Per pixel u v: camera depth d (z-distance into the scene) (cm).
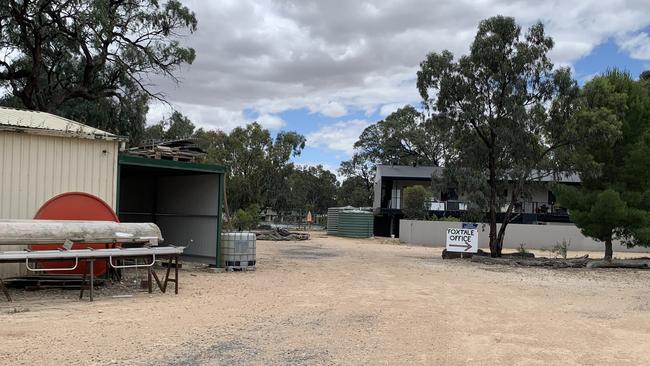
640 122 2319
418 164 6381
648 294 1486
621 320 1065
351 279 1593
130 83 3231
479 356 746
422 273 1841
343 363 689
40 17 2725
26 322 849
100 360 656
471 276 1808
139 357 677
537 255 3097
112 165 1414
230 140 4591
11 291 1148
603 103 2303
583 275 1970
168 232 1933
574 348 809
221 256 1714
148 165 1534
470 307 1159
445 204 4584
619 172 2327
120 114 3244
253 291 1279
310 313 1027
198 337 796
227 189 4350
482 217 2547
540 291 1482
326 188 9819
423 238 3853
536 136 2422
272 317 974
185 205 1873
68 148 1342
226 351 727
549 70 2358
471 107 2402
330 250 2884
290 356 715
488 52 2358
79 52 3019
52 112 2983
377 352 750
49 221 1128
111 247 1244
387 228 5278
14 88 3089
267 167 4650
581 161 2272
